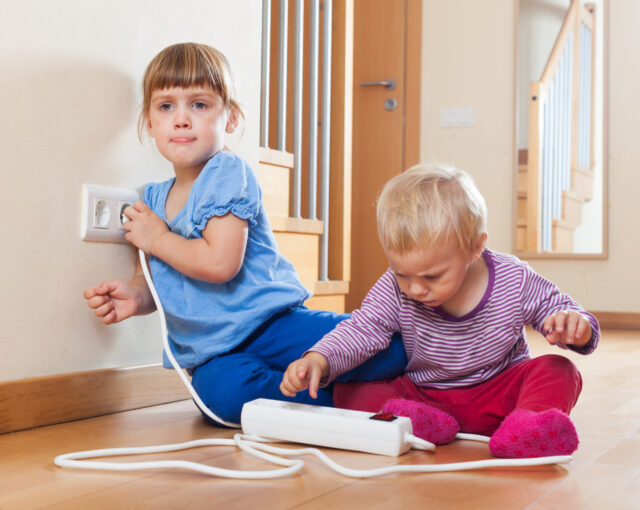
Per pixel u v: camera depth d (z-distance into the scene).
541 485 0.79
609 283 3.50
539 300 1.04
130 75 1.26
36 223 1.09
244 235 1.14
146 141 1.30
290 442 1.01
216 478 0.81
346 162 2.62
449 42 3.73
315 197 2.42
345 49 2.61
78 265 1.17
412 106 3.76
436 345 1.06
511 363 1.09
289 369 1.00
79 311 1.17
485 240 0.99
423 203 0.94
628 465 0.89
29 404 1.08
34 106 1.09
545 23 3.61
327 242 2.46
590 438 1.06
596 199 3.52
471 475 0.83
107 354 1.23
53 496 0.74
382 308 1.08
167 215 1.23
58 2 1.12
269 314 1.18
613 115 3.50
